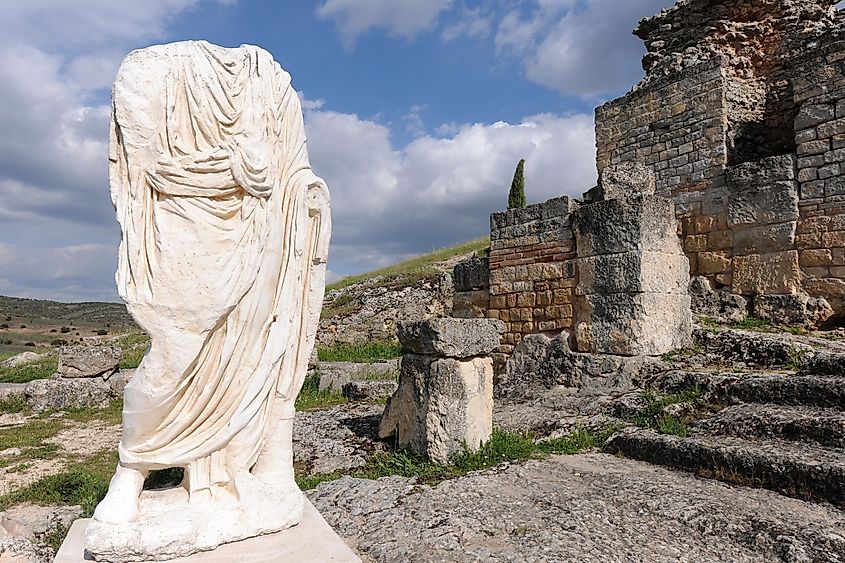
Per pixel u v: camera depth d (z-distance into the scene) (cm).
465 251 2962
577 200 1010
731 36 1289
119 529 258
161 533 262
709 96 1191
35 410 1113
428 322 599
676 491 469
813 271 999
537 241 1018
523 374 986
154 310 272
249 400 297
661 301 866
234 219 291
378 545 369
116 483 279
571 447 634
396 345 1703
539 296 1012
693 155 1210
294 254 320
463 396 591
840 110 977
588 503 443
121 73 274
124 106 272
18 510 517
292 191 321
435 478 529
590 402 777
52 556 399
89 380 1161
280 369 319
